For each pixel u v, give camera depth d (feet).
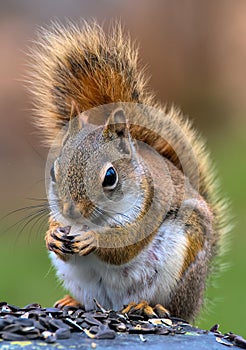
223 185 75.92
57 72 38.47
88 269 34.27
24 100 86.63
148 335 29.09
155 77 99.14
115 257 33.32
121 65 38.50
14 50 91.25
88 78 38.09
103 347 26.73
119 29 39.11
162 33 98.89
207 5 99.96
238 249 62.18
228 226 40.70
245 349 28.48
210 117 100.37
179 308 35.06
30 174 78.64
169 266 34.19
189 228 35.12
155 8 98.27
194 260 35.17
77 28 39.06
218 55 101.76
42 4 94.99
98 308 33.94
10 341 26.91
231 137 93.61
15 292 55.36
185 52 100.48
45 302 54.44
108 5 96.63
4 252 62.44
